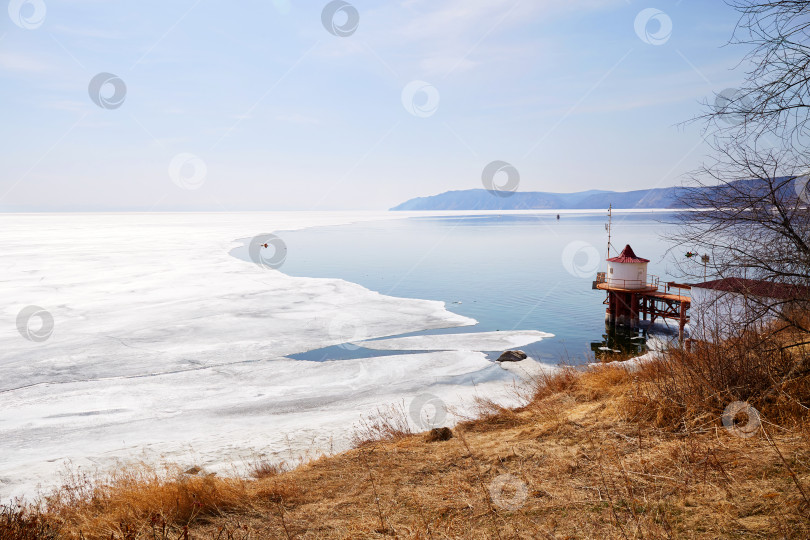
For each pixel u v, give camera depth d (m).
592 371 10.12
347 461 7.03
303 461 9.99
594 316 35.97
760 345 5.13
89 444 13.12
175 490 5.77
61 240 99.25
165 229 153.88
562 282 52.06
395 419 12.55
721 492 3.66
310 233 143.88
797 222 4.48
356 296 39.69
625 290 33.34
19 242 92.25
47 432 14.11
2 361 21.61
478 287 48.78
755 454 4.12
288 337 26.38
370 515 4.85
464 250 89.94
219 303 35.34
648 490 4.00
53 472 10.77
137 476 9.50
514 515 4.14
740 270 5.13
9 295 37.66
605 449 5.14
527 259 74.44
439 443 7.27
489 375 19.34
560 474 4.79
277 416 15.22
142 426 14.56
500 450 6.04
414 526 4.34
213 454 11.38
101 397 17.33
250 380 19.33
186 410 16.03
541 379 13.19
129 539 4.71
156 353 23.06
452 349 24.64
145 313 31.84
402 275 57.75
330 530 4.64
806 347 5.11
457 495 4.92
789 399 4.64
